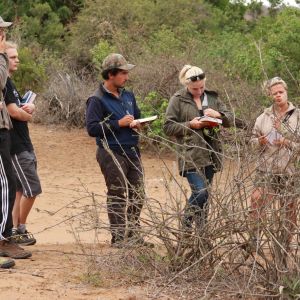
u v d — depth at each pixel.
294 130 7.59
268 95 8.51
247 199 6.95
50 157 19.58
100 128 8.95
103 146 8.52
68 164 18.73
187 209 7.30
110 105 9.07
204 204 7.21
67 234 10.85
